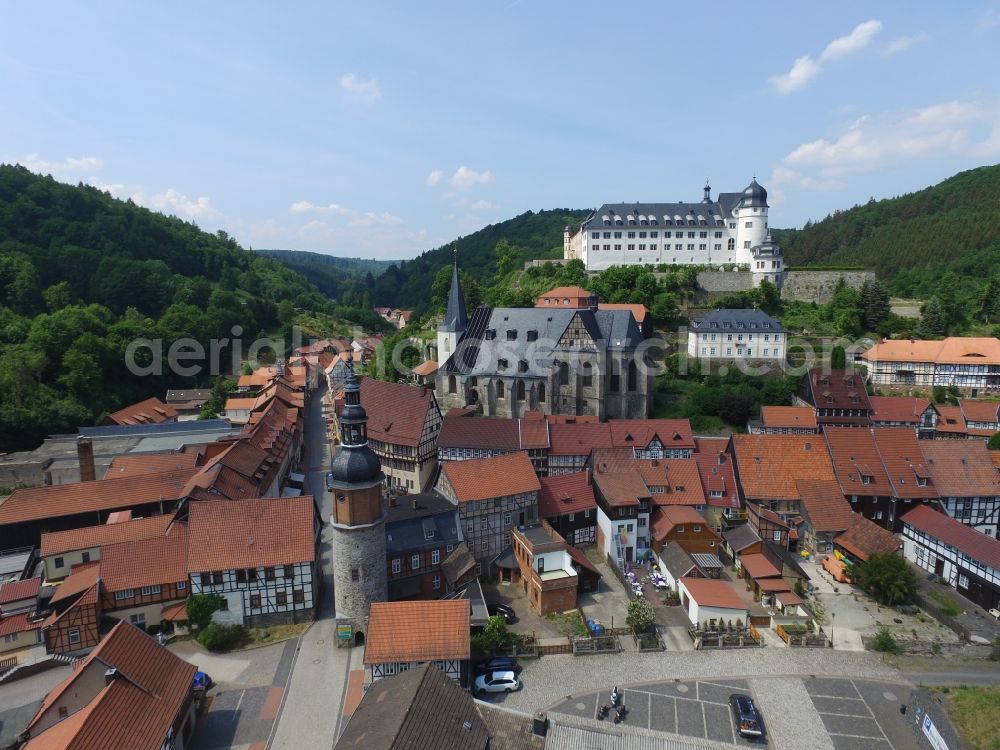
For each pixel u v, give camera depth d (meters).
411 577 69.81
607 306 148.12
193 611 61.84
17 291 165.88
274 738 49.62
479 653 59.38
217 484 77.31
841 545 80.62
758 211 173.62
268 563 63.72
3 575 73.94
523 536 73.12
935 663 60.22
